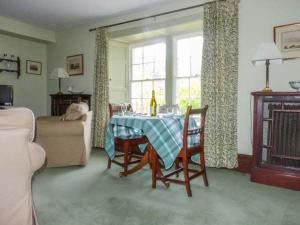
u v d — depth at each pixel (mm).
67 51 5418
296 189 2547
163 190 2555
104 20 4762
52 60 5738
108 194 2438
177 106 3508
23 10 4309
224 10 3266
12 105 5043
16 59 5312
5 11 4359
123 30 4488
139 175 3080
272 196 2389
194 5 3646
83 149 3432
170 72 4324
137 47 4906
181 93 4297
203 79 3398
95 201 2264
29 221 1595
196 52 4125
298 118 2568
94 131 4691
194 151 2537
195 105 4137
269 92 2658
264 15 3092
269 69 3059
